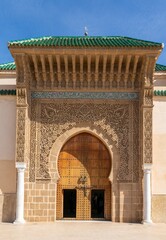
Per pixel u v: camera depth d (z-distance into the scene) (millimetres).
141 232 15531
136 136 19266
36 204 18828
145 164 18469
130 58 18641
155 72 20781
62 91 19484
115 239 13695
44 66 19031
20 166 18375
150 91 18672
